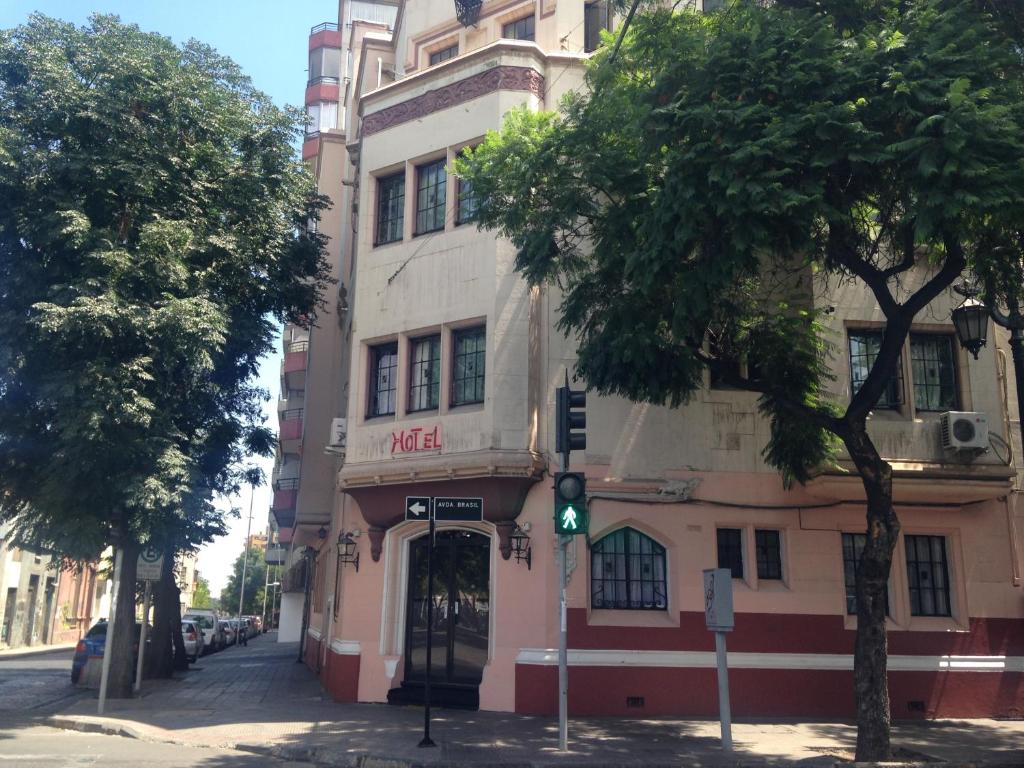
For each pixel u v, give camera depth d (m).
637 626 13.60
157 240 14.12
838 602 14.00
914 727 12.94
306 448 22.52
